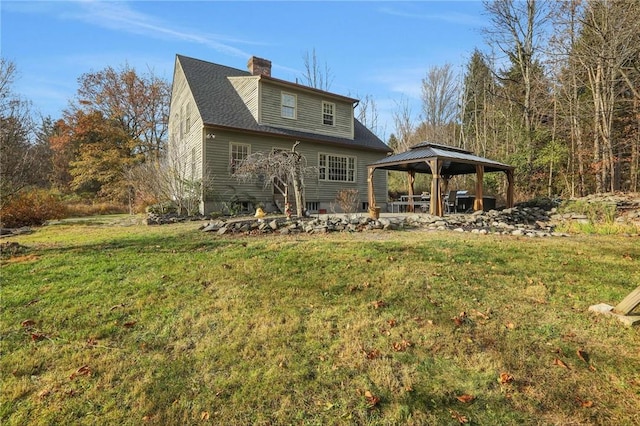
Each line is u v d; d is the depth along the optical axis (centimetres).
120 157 2527
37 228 1020
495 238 699
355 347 282
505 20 1953
